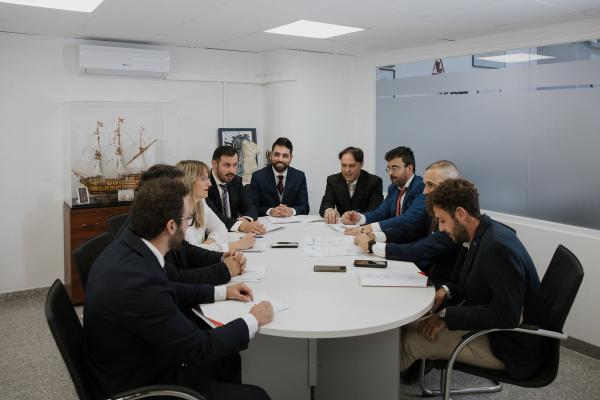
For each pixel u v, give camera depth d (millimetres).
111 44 4266
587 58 3352
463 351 1978
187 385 1617
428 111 4621
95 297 1432
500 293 1802
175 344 1444
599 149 3309
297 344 1976
